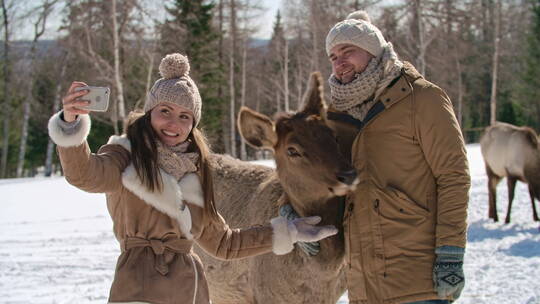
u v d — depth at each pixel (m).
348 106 3.48
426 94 3.17
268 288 3.80
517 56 43.91
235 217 4.42
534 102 42.88
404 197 3.16
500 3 36.44
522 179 10.73
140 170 2.82
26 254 8.99
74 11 25.16
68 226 11.62
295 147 3.52
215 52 33.56
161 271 2.80
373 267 3.23
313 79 3.84
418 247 3.14
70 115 2.59
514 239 9.02
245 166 4.74
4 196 16.34
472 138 45.34
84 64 30.33
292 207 3.72
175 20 31.48
